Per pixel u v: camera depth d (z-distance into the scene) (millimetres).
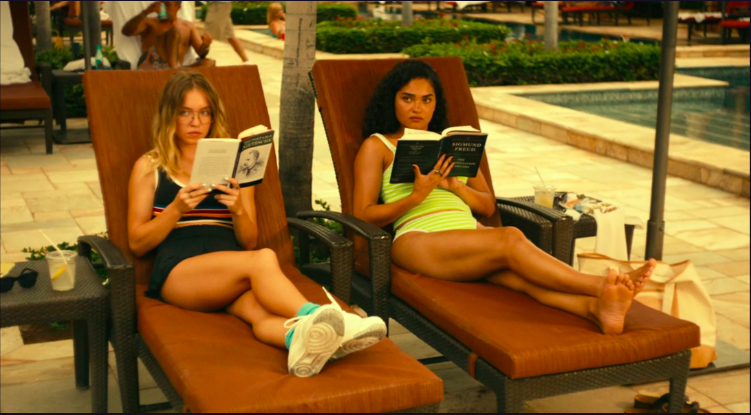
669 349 2777
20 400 3150
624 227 3865
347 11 20391
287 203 4699
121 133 3252
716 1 19984
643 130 8312
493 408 3188
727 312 4145
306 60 4531
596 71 12344
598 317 2764
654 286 3414
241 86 3496
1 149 7621
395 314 3234
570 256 3730
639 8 22031
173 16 8406
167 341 2592
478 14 24891
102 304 2740
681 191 6613
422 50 12734
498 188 6547
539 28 20938
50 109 7340
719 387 3385
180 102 3061
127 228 3150
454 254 3135
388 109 3488
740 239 5391
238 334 2732
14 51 8047
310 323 2373
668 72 3924
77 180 6508
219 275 2818
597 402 3271
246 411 2219
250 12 22172
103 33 16953
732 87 12289
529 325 2787
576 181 6848
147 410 3002
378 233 3191
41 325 3807
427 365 3553
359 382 2383
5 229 5219
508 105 9719
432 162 3250
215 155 2832
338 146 3564
